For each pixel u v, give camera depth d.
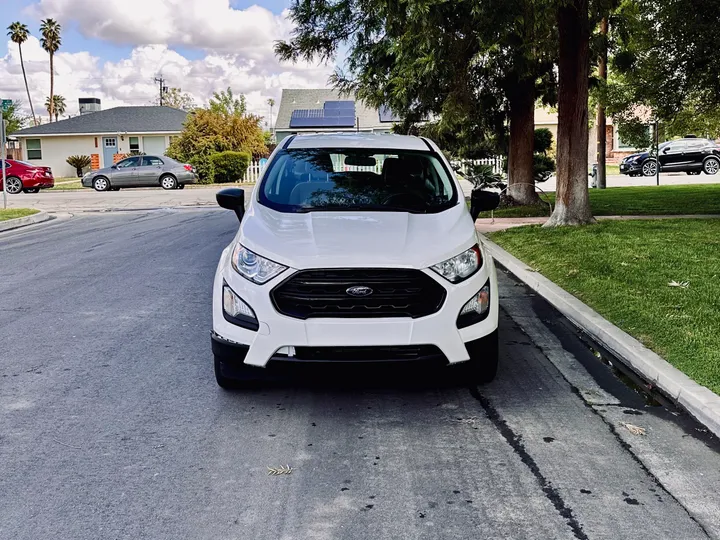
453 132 17.23
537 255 9.36
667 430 4.19
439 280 4.38
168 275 9.30
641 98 15.33
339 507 3.31
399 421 4.38
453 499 3.38
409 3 9.13
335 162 5.81
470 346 4.50
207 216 17.64
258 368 4.45
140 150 45.09
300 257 4.35
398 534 3.07
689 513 3.24
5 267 10.16
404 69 13.38
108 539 3.04
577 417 4.40
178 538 3.05
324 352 4.32
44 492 3.47
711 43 13.03
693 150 30.41
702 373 4.74
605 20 15.78
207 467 3.74
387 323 4.30
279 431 4.23
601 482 3.54
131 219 17.36
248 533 3.09
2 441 4.09
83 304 7.65
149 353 5.83
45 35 63.50
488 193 5.80
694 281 7.21
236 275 4.52
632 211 14.27
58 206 21.59
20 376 5.26
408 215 5.02
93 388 4.99
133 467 3.74
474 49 13.07
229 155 33.72
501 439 4.08
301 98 50.25
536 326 6.60
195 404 4.68
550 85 16.38
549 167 22.70
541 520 3.18
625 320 6.11
